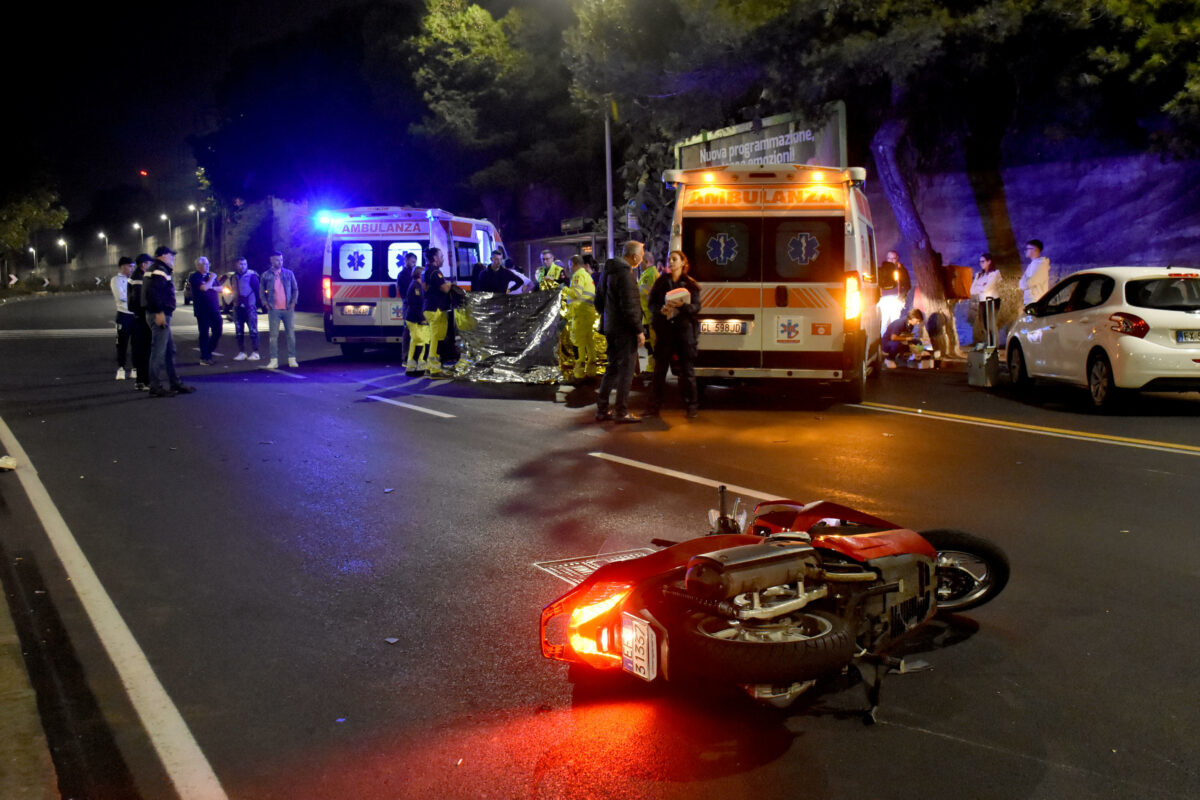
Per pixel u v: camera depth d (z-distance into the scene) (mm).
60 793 3385
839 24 17922
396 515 7008
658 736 3752
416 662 4473
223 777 3498
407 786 3428
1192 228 17859
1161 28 16328
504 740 3746
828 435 10203
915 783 3400
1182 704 3992
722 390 14328
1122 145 18859
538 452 9344
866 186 22766
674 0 20422
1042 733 3756
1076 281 12562
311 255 57781
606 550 6086
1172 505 7102
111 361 18375
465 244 19234
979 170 20672
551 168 37906
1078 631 4758
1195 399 12695
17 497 7543
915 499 7359
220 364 18000
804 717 3891
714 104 21844
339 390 14000
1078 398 12906
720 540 4004
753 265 11969
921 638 4688
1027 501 7258
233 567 5855
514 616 5027
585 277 14031
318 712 3992
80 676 4352
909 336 17469
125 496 7570
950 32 17172
